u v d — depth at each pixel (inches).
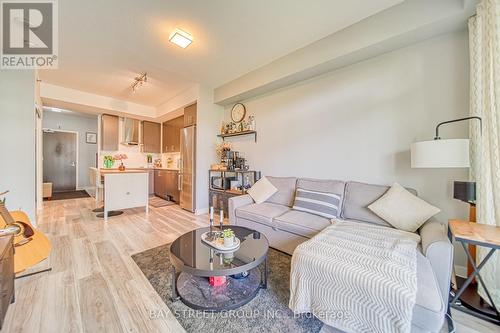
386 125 95.6
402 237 65.9
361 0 78.9
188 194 174.6
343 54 96.0
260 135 151.2
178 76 150.1
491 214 64.7
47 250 72.8
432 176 84.3
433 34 81.4
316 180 113.0
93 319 54.6
